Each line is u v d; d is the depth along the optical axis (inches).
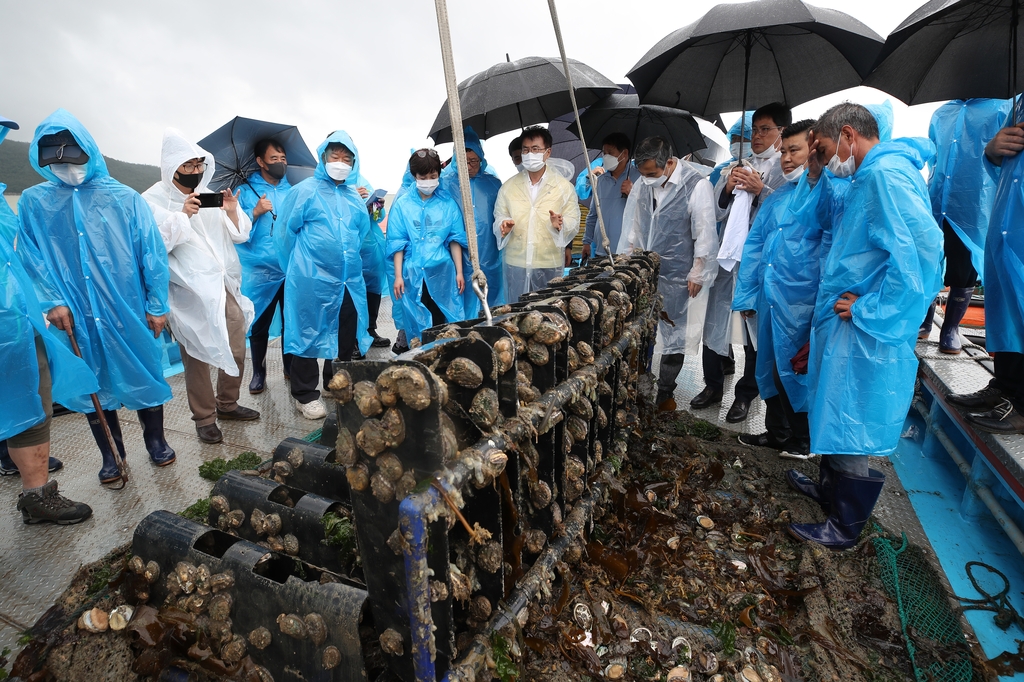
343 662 55.5
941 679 72.7
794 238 112.8
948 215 142.6
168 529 72.0
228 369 135.0
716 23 128.3
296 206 151.9
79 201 107.4
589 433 83.0
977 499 109.1
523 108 196.4
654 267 134.6
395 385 43.3
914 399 150.2
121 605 73.0
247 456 129.2
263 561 64.7
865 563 94.1
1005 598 88.8
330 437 98.0
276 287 171.6
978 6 108.0
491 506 54.2
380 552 49.1
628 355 102.4
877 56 123.9
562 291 93.0
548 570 66.9
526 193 168.4
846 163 94.0
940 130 146.4
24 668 71.8
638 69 153.0
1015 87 104.0
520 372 64.6
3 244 93.4
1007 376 104.6
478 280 56.9
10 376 92.4
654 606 80.4
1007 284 99.2
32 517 103.0
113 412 119.4
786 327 114.9
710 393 162.2
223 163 180.2
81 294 109.7
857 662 73.5
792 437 128.6
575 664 69.9
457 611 57.5
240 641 63.4
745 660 72.8
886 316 84.0
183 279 127.2
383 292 226.8
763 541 97.7
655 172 144.6
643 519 99.3
